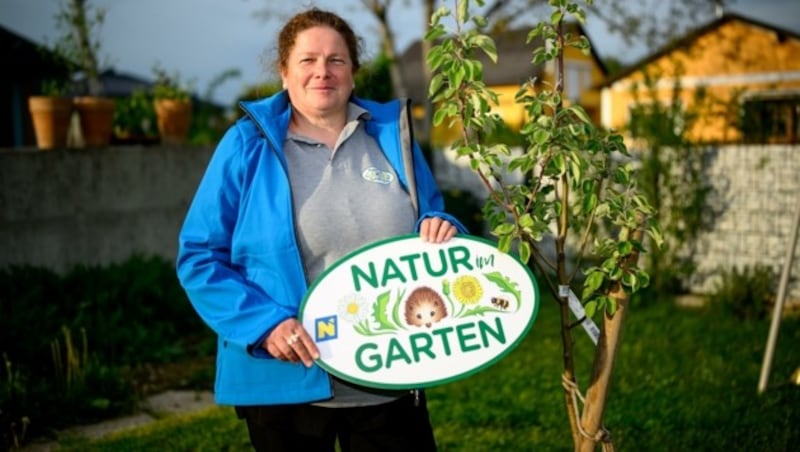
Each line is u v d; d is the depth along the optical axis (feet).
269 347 6.64
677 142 25.35
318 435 7.20
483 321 6.93
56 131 21.83
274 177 7.07
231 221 7.09
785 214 24.64
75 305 19.22
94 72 25.05
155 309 20.72
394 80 50.29
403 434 7.39
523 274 7.06
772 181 24.77
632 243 6.64
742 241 25.35
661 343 19.42
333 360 6.75
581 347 19.08
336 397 7.11
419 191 7.55
